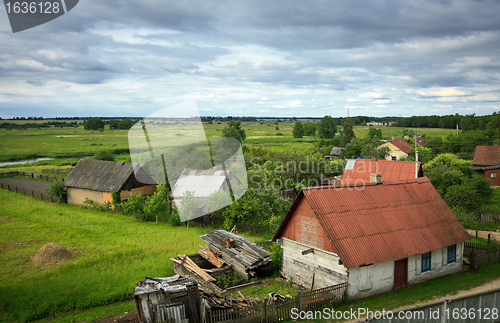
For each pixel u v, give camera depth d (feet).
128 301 51.72
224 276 59.52
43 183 150.61
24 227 89.04
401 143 222.48
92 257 68.33
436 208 66.80
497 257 69.26
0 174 160.97
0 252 71.15
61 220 97.71
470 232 88.79
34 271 61.72
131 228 90.43
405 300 51.19
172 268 62.85
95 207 117.70
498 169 150.10
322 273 54.80
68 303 49.26
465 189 99.86
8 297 50.34
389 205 62.13
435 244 59.16
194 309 44.68
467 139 239.71
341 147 237.45
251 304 45.68
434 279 60.23
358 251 51.55
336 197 58.70
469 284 57.98
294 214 60.70
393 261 55.31
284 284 59.72
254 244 67.92
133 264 64.69
